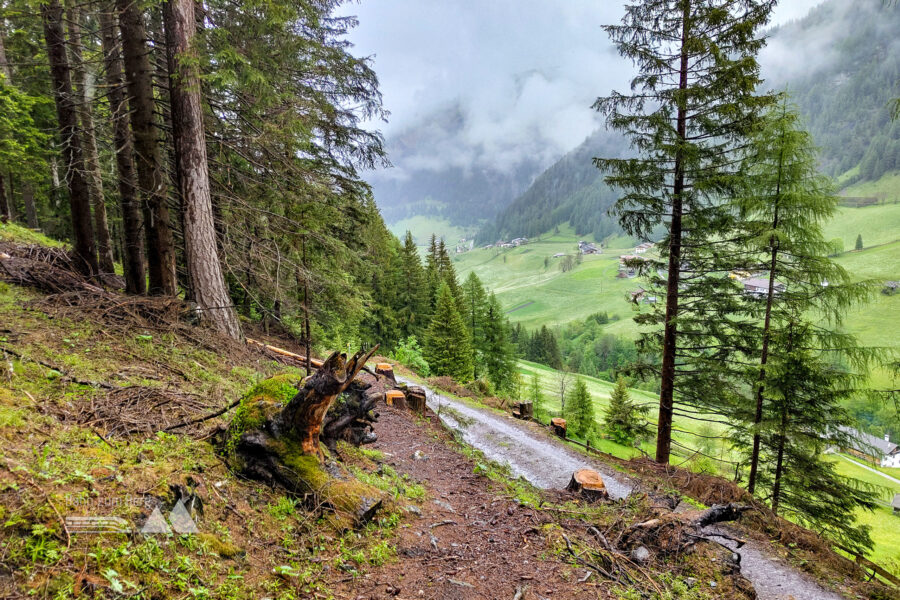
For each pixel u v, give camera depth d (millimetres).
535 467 9727
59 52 8453
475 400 16859
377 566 3447
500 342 34469
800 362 9438
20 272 6797
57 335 5129
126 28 7848
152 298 7422
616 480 9242
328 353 16734
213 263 8148
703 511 5082
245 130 9555
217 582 2527
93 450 2994
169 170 10023
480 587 3520
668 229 11078
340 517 3729
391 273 34875
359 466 5254
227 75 7113
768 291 10156
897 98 5496
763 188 9797
